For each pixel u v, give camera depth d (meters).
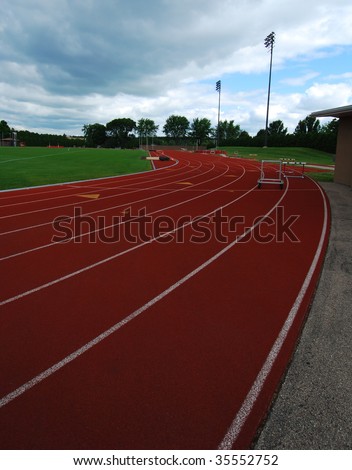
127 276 5.30
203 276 5.32
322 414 2.63
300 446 2.38
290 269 5.63
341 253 6.43
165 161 36.31
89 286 4.92
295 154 50.34
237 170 26.73
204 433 2.47
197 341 3.58
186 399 2.77
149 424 2.54
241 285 4.99
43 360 3.27
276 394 2.84
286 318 4.05
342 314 4.13
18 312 4.15
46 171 22.02
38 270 5.53
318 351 3.41
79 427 2.51
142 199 12.73
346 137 16.88
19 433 2.47
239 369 3.14
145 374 3.07
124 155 41.97
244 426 2.53
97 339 3.61
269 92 55.47
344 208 11.05
